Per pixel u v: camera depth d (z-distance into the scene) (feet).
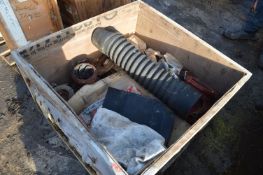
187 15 13.33
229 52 11.76
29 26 9.18
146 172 4.70
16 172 7.95
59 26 9.95
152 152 5.32
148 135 6.02
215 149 8.60
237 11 13.69
